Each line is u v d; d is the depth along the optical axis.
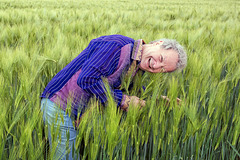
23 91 1.55
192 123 1.45
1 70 1.95
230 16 9.12
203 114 1.86
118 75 1.55
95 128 1.34
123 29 4.43
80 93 1.54
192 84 1.67
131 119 1.40
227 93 2.09
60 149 1.54
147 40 3.47
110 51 1.49
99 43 1.55
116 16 7.23
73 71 1.59
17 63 2.18
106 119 1.36
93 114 1.41
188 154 1.78
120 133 1.37
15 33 3.96
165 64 1.50
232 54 2.51
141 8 13.38
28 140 1.28
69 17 6.95
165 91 2.02
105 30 4.82
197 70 1.96
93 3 17.61
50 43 3.07
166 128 1.71
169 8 13.74
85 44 2.87
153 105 1.47
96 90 1.46
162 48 1.50
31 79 1.72
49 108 1.58
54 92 1.59
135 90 1.79
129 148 1.60
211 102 1.64
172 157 1.67
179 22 6.04
